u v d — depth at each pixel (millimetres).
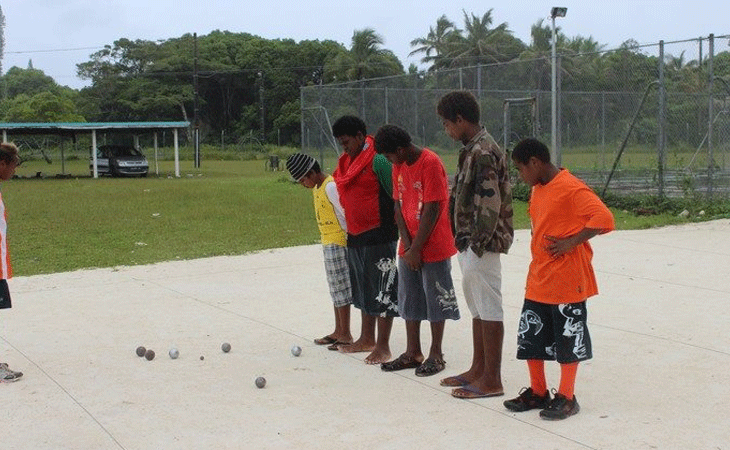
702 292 7969
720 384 5145
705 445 4141
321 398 5082
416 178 5215
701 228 12906
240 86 84875
